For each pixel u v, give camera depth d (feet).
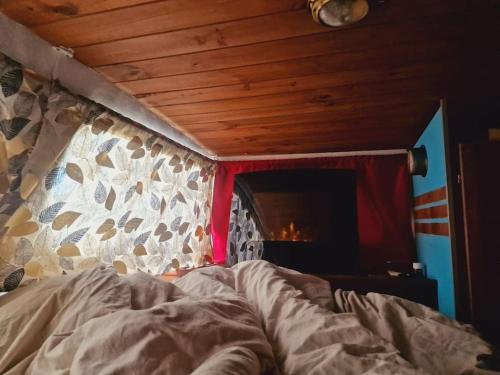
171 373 1.70
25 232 3.16
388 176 7.20
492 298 3.98
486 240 4.08
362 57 3.51
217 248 7.96
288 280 4.05
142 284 3.06
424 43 3.22
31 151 3.15
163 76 4.05
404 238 6.93
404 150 7.20
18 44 3.05
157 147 5.43
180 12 2.83
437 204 5.09
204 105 4.96
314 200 7.10
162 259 5.68
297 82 4.14
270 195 7.43
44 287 2.97
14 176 2.99
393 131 6.05
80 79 3.76
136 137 4.86
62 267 3.61
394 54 3.44
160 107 5.06
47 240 3.43
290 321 2.79
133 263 4.86
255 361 1.93
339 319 2.71
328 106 4.91
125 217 4.67
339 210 6.88
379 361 2.08
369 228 7.14
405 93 4.42
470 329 2.96
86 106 3.81
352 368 2.00
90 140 4.00
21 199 3.07
